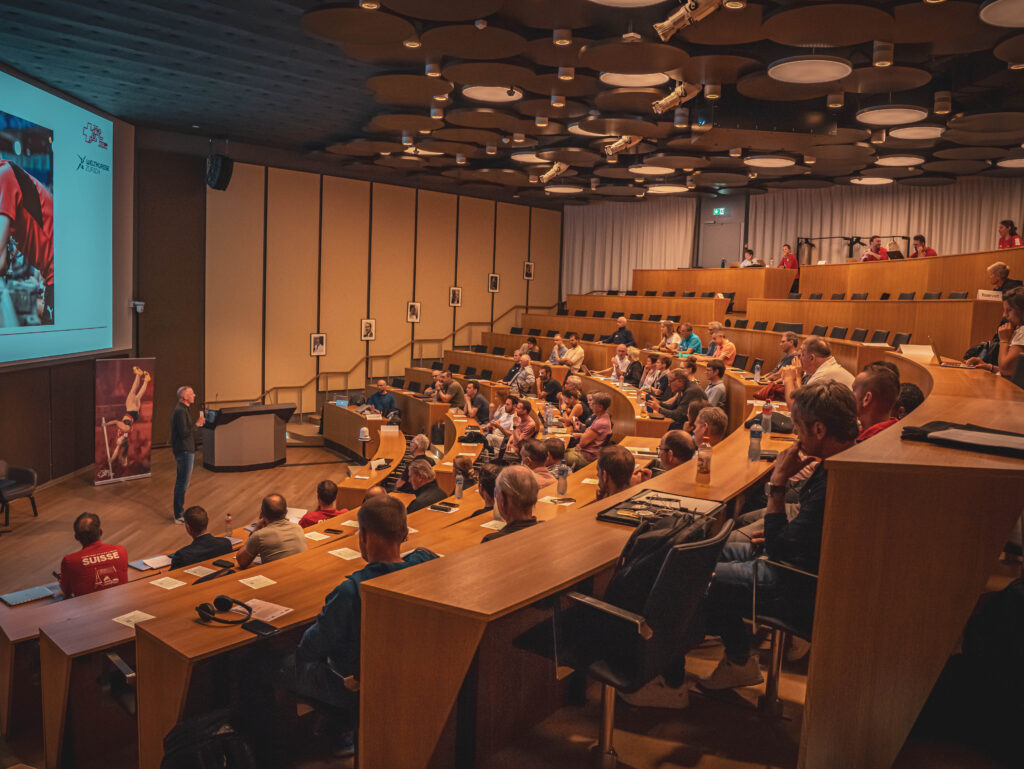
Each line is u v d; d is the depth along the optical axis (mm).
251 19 7598
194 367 13750
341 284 15875
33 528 8602
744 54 7859
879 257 13391
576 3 6691
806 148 10875
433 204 17422
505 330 19281
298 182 14961
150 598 4148
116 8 7375
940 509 1800
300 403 15469
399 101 9773
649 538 2254
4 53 8594
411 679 2123
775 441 4559
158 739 3104
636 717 2771
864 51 8000
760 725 2705
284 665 3049
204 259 13719
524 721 2627
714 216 18156
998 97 9148
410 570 2293
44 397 9984
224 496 10484
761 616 2438
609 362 14180
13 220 8570
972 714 2236
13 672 4141
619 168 13320
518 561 2369
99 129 11016
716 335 11898
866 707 1883
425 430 13164
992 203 14797
